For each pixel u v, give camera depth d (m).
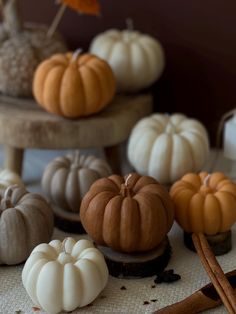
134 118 0.55
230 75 0.60
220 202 0.41
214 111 0.62
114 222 0.37
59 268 0.35
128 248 0.38
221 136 0.62
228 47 0.58
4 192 0.42
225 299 0.34
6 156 0.55
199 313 0.36
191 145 0.48
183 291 0.38
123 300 0.37
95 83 0.51
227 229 0.41
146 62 0.58
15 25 0.57
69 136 0.52
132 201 0.37
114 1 0.62
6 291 0.38
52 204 0.46
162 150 0.48
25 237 0.39
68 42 0.65
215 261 0.37
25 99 0.58
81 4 0.54
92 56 0.53
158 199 0.38
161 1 0.60
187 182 0.42
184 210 0.41
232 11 0.57
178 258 0.41
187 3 0.58
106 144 0.53
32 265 0.36
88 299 0.35
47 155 0.63
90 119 0.53
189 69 0.61
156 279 0.38
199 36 0.59
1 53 0.56
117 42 0.59
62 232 0.44
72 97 0.51
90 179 0.44
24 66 0.56
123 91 0.60
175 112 0.64
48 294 0.34
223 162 0.59
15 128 0.52
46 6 0.64
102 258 0.36
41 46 0.56
